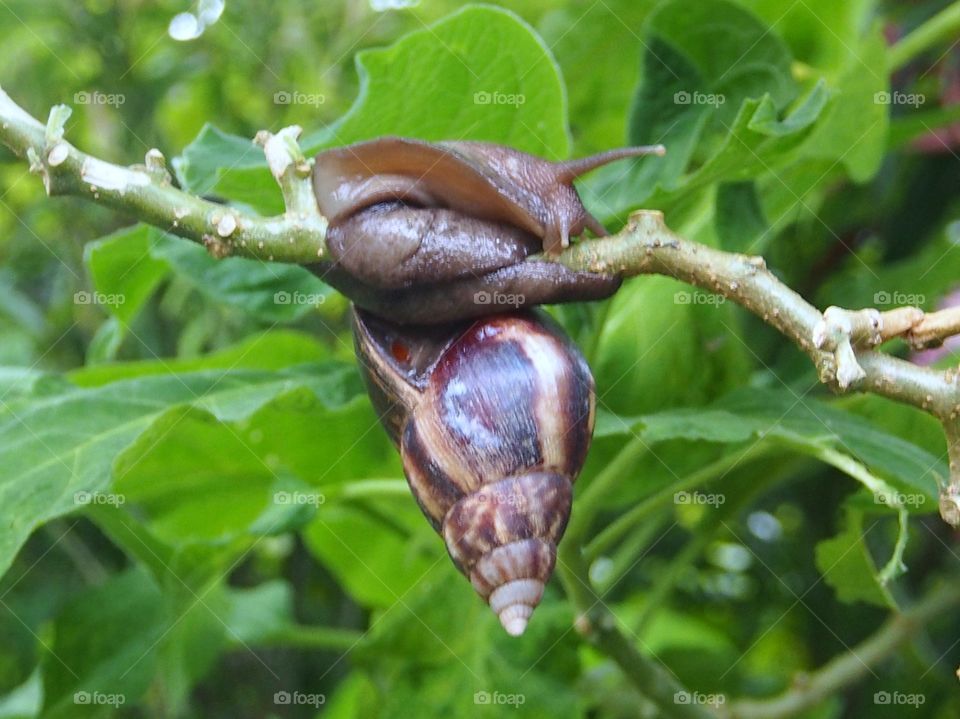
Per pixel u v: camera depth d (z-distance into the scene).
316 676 0.64
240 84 0.65
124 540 0.41
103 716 0.43
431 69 0.37
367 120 0.37
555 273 0.30
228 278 0.43
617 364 0.42
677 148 0.41
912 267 0.51
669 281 0.42
